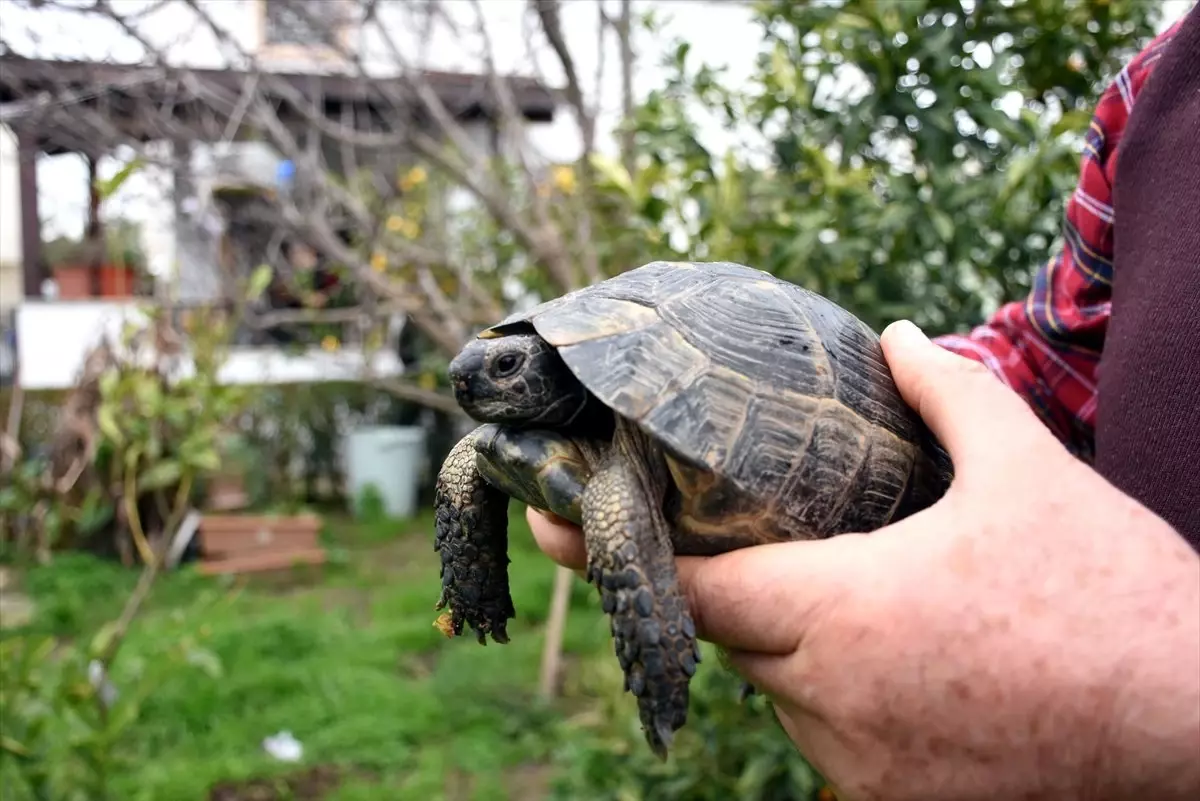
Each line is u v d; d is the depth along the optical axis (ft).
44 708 2.30
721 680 2.05
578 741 2.90
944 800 0.82
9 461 5.40
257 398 5.88
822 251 2.09
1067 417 1.35
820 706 0.85
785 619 0.86
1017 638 0.78
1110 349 1.15
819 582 0.84
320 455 6.59
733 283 1.15
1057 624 0.78
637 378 1.00
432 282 4.12
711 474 0.95
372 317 4.86
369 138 3.32
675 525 1.00
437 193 5.23
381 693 3.34
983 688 0.78
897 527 0.87
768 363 1.05
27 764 2.22
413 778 2.81
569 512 1.04
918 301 2.15
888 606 0.81
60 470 5.11
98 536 5.14
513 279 5.05
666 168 2.41
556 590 3.49
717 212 2.20
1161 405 1.04
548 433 1.08
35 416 6.14
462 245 5.14
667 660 0.92
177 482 4.95
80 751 2.32
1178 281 1.05
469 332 4.11
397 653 3.78
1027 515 0.83
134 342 4.96
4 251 7.62
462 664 3.64
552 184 3.85
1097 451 1.16
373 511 6.15
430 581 4.69
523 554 5.12
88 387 5.11
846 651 0.82
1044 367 1.36
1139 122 1.17
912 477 1.07
